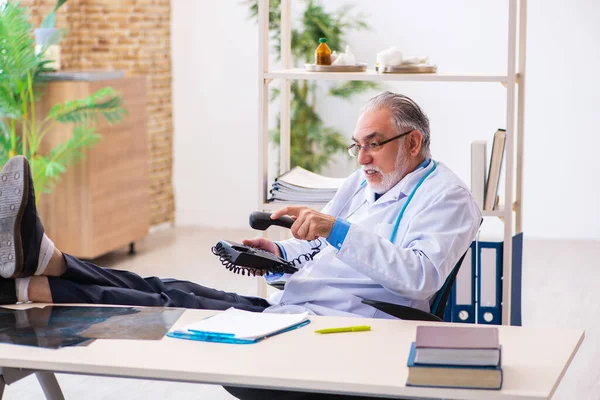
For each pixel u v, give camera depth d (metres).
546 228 7.00
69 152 5.56
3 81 5.26
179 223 7.67
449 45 6.90
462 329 1.79
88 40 6.80
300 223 2.47
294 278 2.71
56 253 2.46
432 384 1.67
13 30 5.15
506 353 1.90
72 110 5.41
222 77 7.40
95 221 5.76
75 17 6.72
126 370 1.81
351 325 2.14
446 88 6.94
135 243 6.86
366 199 2.93
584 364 4.06
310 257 2.97
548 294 5.30
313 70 3.48
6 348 1.94
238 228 7.55
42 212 5.75
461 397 1.65
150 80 7.12
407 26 6.94
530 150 6.93
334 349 1.93
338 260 2.76
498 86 6.87
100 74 5.70
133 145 6.31
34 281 2.42
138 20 6.96
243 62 7.34
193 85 7.46
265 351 1.91
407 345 1.96
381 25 6.97
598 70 6.75
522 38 3.46
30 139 5.46
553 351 1.91
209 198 7.60
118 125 6.06
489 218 7.14
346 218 2.98
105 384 3.84
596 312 4.90
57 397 2.80
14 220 2.35
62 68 6.59
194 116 7.50
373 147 2.75
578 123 6.83
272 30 7.13
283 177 3.58
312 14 6.84
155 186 7.32
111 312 2.29
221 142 7.49
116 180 6.06
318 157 7.02
